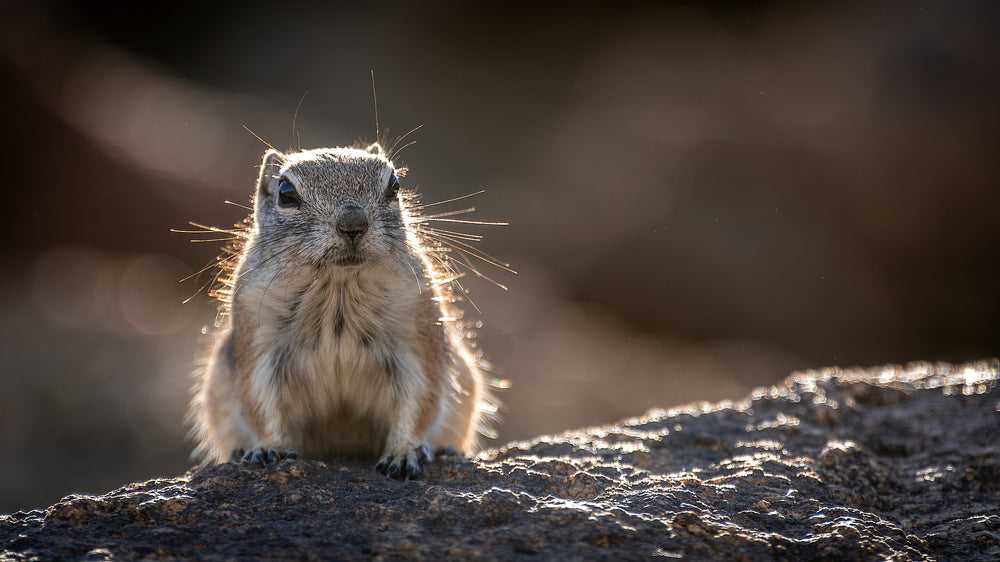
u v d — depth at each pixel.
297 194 7.95
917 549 6.05
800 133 36.66
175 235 30.92
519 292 29.77
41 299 26.56
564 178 39.75
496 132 47.59
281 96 50.91
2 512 14.60
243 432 8.32
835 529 5.88
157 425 17.67
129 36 52.72
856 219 33.22
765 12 51.28
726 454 8.24
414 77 53.34
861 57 41.06
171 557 5.34
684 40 52.72
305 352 7.85
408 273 7.84
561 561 5.27
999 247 31.61
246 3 55.53
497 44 55.56
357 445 8.38
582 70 53.41
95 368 20.17
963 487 7.41
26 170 32.03
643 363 25.84
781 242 33.25
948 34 39.38
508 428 19.08
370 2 57.06
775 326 31.42
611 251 34.16
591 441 8.63
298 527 5.75
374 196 8.01
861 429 9.06
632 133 42.34
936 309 30.95
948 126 34.31
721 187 35.72
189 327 24.55
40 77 37.59
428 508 5.93
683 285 32.91
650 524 5.78
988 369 11.61
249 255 8.27
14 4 46.34
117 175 32.03
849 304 31.53
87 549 5.44
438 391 7.93
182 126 36.88
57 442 16.81
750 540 5.66
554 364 23.58
